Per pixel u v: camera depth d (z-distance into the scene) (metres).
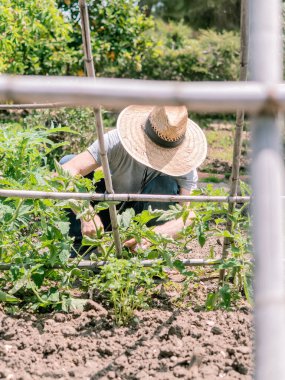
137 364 2.41
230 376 2.30
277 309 1.27
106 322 2.78
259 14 1.43
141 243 3.21
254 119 1.35
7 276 3.02
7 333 2.60
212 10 15.88
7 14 6.47
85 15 2.29
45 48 8.83
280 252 1.31
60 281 3.07
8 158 3.61
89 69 2.39
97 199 2.85
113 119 10.68
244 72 2.54
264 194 1.31
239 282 3.12
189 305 3.06
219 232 3.03
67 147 6.64
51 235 2.94
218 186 6.65
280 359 1.24
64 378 2.29
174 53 13.42
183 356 2.47
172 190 3.68
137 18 10.57
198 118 12.33
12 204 3.04
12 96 1.26
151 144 3.42
